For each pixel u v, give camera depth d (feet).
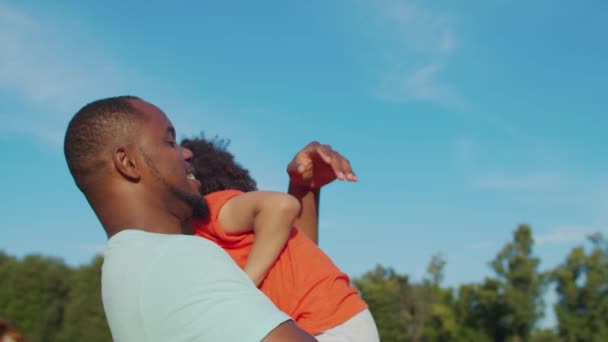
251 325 5.04
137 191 6.18
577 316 101.91
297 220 9.66
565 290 102.83
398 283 125.08
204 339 5.06
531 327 106.22
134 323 5.34
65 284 102.89
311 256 7.95
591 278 101.30
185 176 6.48
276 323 5.08
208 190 10.02
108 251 5.92
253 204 7.74
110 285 5.65
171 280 5.31
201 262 5.38
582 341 100.78
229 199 8.04
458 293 113.91
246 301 5.20
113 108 6.29
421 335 119.75
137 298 5.37
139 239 5.78
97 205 6.26
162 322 5.21
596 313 100.37
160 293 5.29
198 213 7.61
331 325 7.50
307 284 7.63
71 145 6.27
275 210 7.63
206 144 10.39
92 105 6.38
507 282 107.65
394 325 115.44
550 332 103.55
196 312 5.15
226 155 10.43
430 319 114.93
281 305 7.57
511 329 107.24
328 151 9.20
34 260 103.45
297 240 8.08
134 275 5.48
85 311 99.19
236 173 10.33
